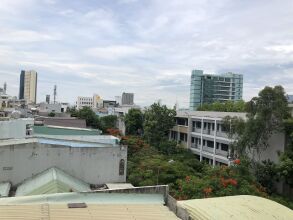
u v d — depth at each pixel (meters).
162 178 25.00
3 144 19.28
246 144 29.62
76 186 17.69
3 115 56.00
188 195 20.45
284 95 28.91
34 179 18.50
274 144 29.91
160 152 42.59
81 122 46.16
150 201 11.26
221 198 12.43
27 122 30.22
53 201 10.70
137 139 41.44
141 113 54.56
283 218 11.20
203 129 44.38
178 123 50.84
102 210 9.88
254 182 26.11
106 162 20.52
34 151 19.34
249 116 29.52
